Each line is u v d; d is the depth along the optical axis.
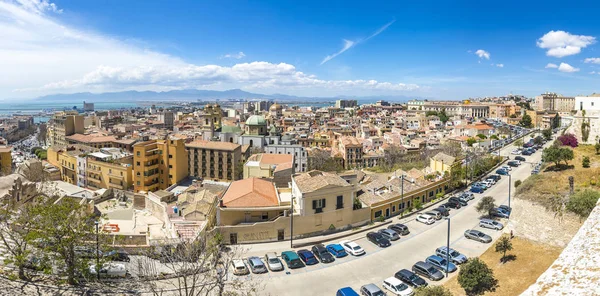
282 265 50.78
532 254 49.06
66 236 43.03
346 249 55.16
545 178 60.25
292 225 59.47
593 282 8.74
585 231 11.14
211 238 53.44
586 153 72.62
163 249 49.94
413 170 89.31
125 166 109.25
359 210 65.25
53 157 135.50
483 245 56.12
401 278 45.88
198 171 146.00
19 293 39.25
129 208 85.06
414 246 56.84
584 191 50.72
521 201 56.59
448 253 48.06
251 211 61.00
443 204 77.44
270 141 171.38
